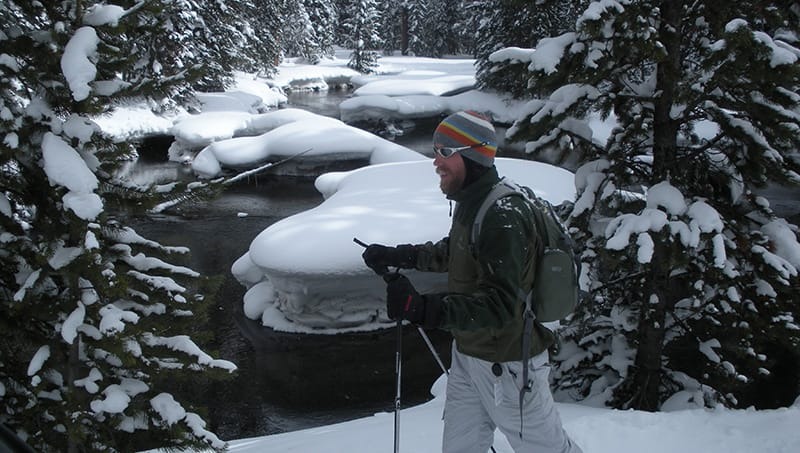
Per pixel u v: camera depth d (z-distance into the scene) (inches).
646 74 213.3
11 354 156.6
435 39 2359.7
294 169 876.0
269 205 745.0
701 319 219.8
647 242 169.9
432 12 2332.7
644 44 167.3
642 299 216.8
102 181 151.5
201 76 155.6
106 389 142.2
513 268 76.4
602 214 206.1
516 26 1129.4
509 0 218.4
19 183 144.9
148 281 155.6
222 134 936.9
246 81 1365.7
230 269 549.3
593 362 244.1
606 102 198.1
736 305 194.9
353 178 607.2
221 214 703.1
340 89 1786.4
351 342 436.8
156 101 154.8
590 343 241.0
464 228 83.6
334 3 2456.9
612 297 232.1
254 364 405.4
